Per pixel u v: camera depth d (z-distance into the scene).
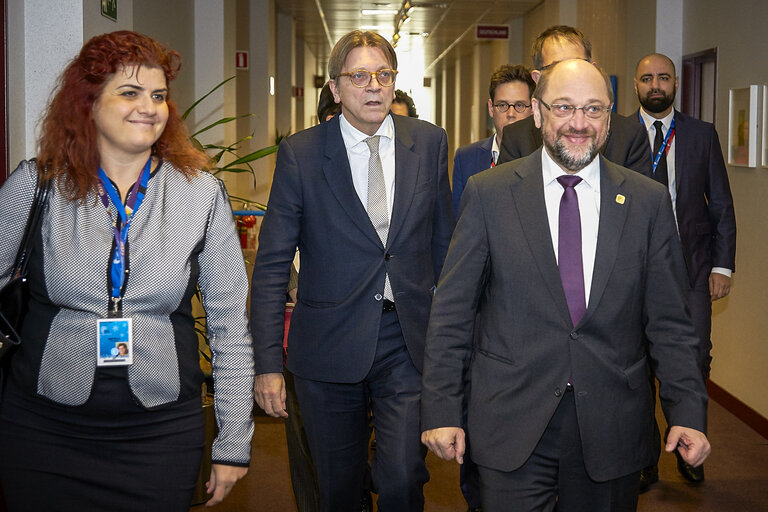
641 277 2.18
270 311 2.70
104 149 1.96
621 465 2.16
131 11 4.22
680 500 3.88
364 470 2.88
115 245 1.92
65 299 1.89
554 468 2.22
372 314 2.67
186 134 2.10
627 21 7.18
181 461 1.99
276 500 3.86
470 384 2.25
